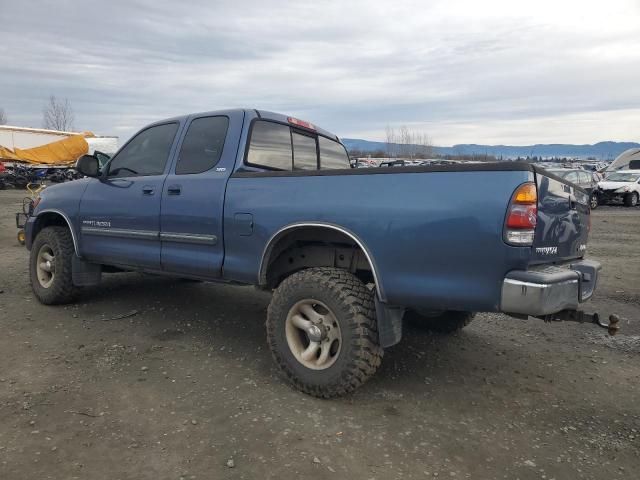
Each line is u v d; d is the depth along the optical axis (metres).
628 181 24.52
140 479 2.56
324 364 3.49
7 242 10.19
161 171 4.70
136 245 4.77
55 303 5.52
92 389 3.56
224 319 5.25
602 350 4.62
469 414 3.35
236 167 4.16
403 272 3.19
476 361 4.30
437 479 2.63
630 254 9.81
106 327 4.91
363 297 3.39
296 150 4.88
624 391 3.77
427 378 3.92
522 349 4.62
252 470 2.66
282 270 4.10
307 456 2.79
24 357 4.10
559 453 2.91
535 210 2.89
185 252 4.35
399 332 3.42
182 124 4.68
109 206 4.97
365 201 3.33
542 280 2.82
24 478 2.53
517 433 3.12
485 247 2.92
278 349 3.63
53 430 3.00
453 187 3.05
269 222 3.75
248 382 3.74
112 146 34.09
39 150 30.80
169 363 4.07
